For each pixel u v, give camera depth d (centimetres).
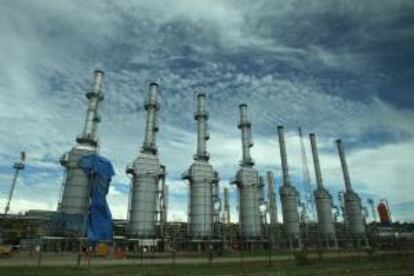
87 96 9412
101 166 8175
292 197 11738
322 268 3662
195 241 8831
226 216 13162
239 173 10681
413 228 13125
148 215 8506
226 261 4853
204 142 10244
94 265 4072
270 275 3106
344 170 13312
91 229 7594
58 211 7844
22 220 9788
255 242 9900
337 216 12875
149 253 7231
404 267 3659
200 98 10756
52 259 5156
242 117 11381
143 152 9356
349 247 11450
